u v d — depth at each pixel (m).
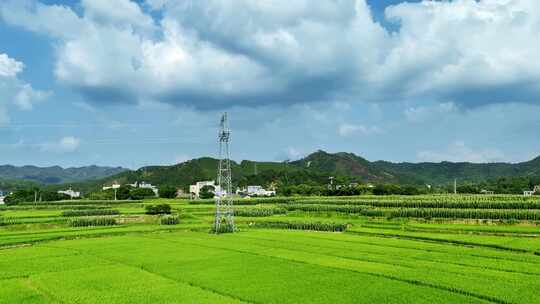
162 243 89.31
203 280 54.03
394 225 114.81
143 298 45.88
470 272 56.16
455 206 133.50
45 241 95.69
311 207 151.88
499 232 95.06
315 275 56.31
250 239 94.94
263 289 49.06
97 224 125.56
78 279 55.25
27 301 45.22
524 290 46.31
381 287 49.31
